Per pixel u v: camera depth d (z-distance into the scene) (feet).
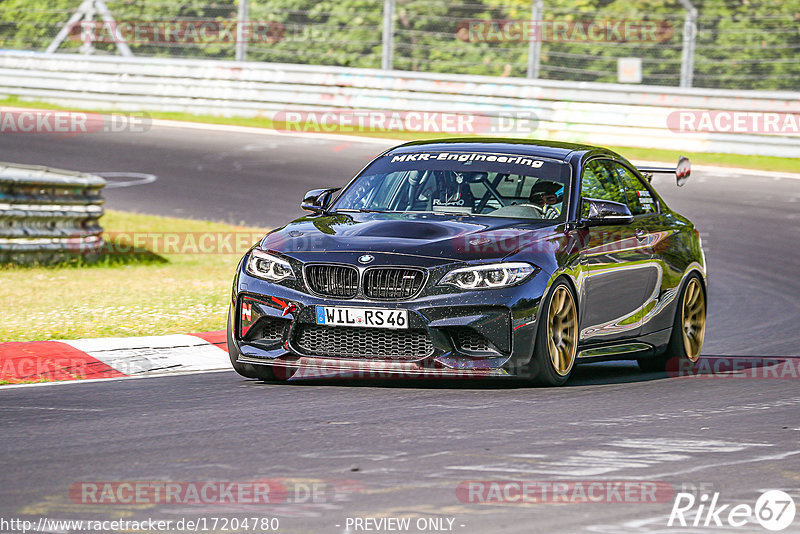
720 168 261.65
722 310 145.38
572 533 53.47
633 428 77.41
